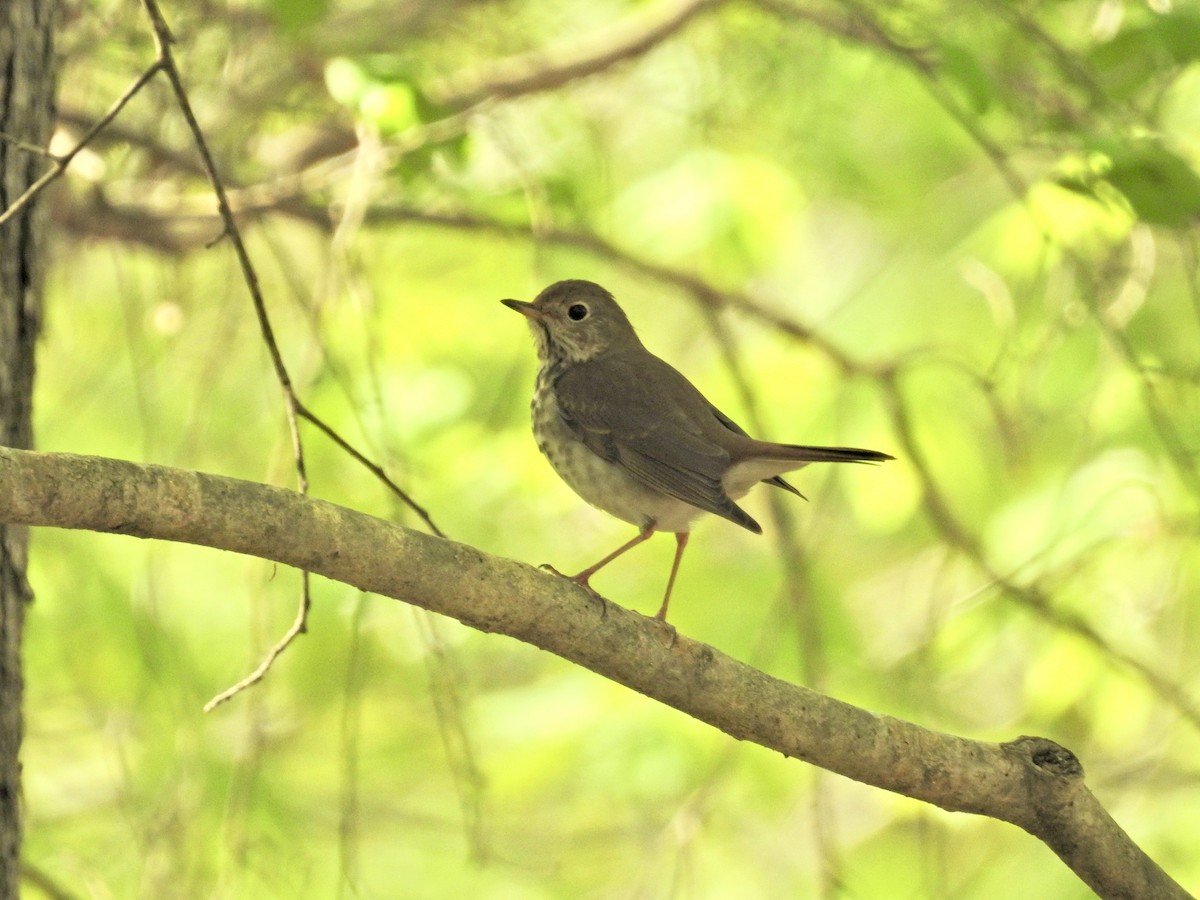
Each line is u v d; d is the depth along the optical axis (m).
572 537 14.52
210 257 12.41
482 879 13.51
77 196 11.16
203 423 11.38
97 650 11.88
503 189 12.03
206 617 13.27
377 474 6.14
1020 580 12.16
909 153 14.88
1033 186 10.13
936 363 13.50
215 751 12.00
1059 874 12.17
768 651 11.31
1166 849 11.51
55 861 10.12
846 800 14.64
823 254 16.50
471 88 11.96
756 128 13.09
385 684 13.77
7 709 6.79
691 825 10.52
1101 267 10.00
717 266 14.58
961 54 8.88
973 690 13.33
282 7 9.63
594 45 12.23
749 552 14.38
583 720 13.02
